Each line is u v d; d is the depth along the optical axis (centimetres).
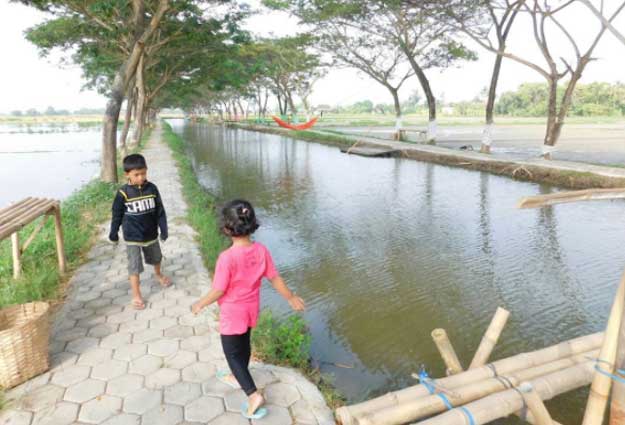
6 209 516
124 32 1384
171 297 526
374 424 291
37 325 353
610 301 613
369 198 1312
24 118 15838
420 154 2195
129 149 2550
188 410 322
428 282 686
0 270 568
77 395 336
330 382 424
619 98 8900
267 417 318
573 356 369
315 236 938
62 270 597
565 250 826
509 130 4491
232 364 310
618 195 276
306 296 641
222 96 6850
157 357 392
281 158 2397
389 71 2945
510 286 669
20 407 320
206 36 1894
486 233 943
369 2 2208
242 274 296
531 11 1686
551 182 1473
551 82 1741
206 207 1115
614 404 290
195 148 3106
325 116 9906
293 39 2986
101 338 425
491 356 481
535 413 293
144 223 483
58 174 2042
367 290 659
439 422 287
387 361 475
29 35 1906
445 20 1959
